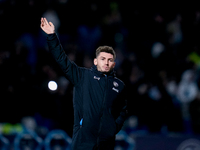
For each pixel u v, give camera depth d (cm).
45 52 2938
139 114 2652
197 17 3978
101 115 1259
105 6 3619
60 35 3262
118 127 1352
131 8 3816
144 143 2359
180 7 4012
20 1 3173
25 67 2633
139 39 3616
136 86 2789
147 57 3441
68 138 2323
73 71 1278
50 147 2262
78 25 3372
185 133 2706
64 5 3334
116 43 3503
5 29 3091
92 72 1313
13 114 2431
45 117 2448
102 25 3500
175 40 3759
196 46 3750
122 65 3031
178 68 3338
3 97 2436
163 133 2603
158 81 2934
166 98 2716
